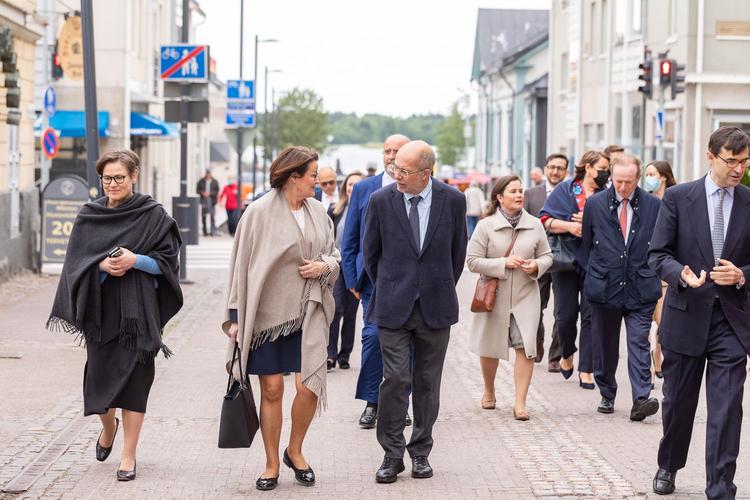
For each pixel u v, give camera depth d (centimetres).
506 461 883
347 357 1332
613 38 4159
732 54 3216
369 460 884
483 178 6488
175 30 5372
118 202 821
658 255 760
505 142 7819
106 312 806
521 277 1064
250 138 5362
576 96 4722
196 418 1030
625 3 3988
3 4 2170
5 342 1448
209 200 4419
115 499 765
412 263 824
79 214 811
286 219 793
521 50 7275
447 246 830
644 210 1054
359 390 994
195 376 1251
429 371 838
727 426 732
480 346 1073
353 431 984
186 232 2336
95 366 809
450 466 869
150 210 816
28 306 1836
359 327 1764
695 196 753
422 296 821
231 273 798
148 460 877
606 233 1055
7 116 2206
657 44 3569
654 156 3572
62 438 938
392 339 825
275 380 797
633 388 1038
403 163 815
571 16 4838
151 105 4662
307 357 789
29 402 1080
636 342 1044
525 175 6894
